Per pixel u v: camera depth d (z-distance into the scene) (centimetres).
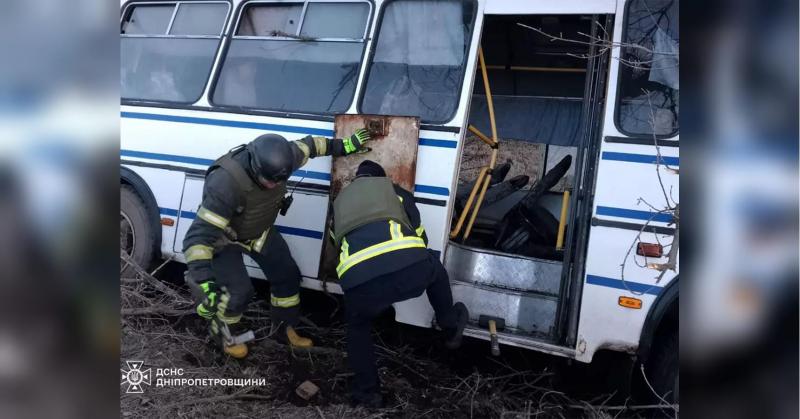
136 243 464
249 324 436
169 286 470
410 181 379
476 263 395
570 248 361
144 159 457
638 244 338
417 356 423
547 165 514
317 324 454
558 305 359
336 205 348
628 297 339
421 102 398
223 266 372
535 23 467
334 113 413
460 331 349
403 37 412
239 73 449
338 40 426
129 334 397
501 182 487
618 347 341
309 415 334
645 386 372
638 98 353
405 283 321
